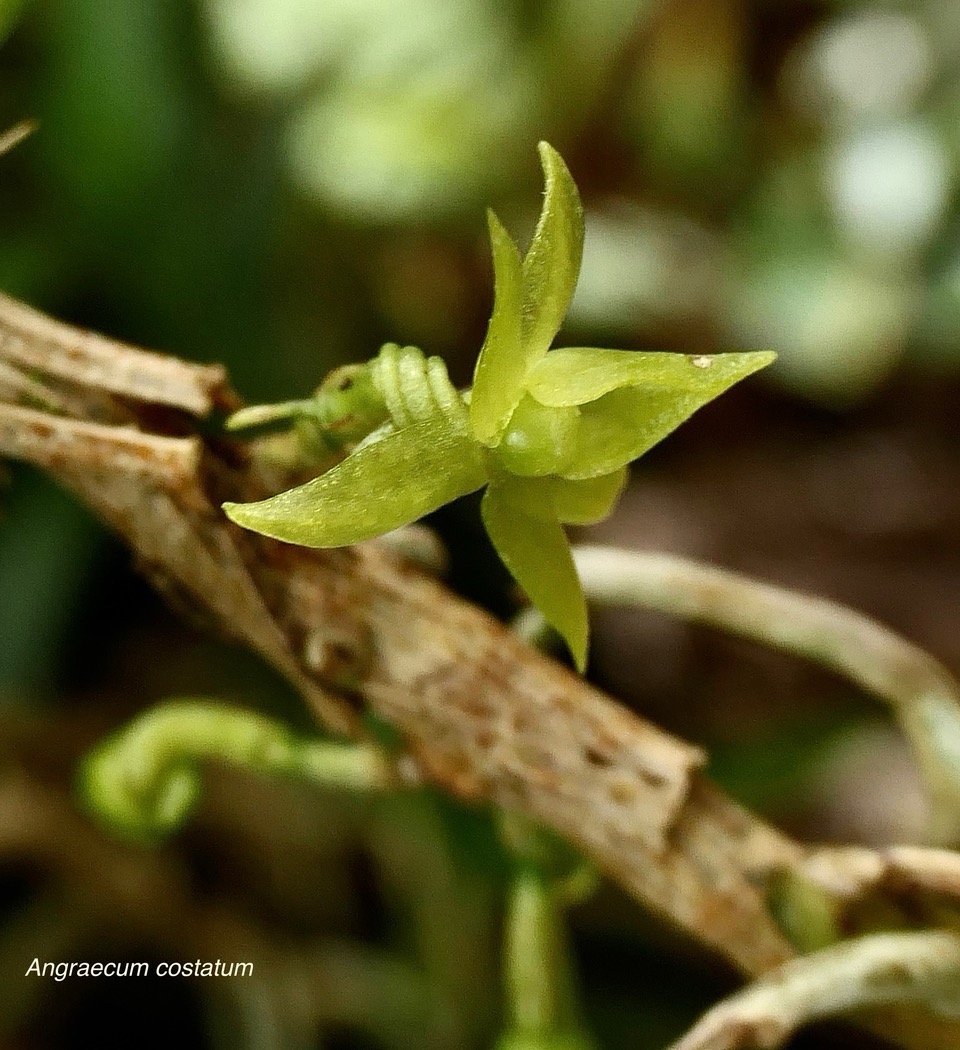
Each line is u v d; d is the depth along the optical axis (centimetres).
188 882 16
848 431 28
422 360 10
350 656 10
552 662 11
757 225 28
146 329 18
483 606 16
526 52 27
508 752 11
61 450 10
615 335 27
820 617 11
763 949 11
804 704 22
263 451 10
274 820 17
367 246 25
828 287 26
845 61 30
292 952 16
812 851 11
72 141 18
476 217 26
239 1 25
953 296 26
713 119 30
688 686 22
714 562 25
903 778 20
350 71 25
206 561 10
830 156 28
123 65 19
